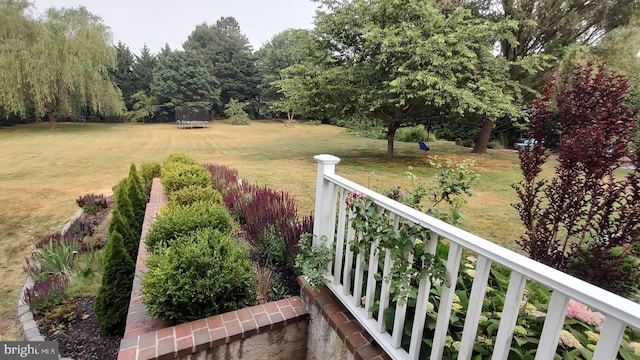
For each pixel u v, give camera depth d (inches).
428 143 593.3
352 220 64.2
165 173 183.8
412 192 94.0
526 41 380.5
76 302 108.3
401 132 623.2
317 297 76.2
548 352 33.7
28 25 589.0
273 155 422.6
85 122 953.5
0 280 124.9
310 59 376.8
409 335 57.9
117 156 419.2
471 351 43.7
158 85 1080.8
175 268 72.8
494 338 50.1
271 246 103.5
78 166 349.1
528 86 380.5
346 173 296.8
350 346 62.3
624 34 325.7
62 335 93.1
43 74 582.2
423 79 274.2
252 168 318.0
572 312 53.1
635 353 45.8
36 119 799.1
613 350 28.0
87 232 169.0
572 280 31.0
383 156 412.2
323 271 76.1
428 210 78.6
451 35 282.4
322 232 81.5
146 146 526.0
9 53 560.4
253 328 70.7
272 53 1159.6
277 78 1123.9
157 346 63.2
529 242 102.7
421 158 396.8
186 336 66.4
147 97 1093.8
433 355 49.5
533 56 335.6
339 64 355.3
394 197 99.4
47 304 105.5
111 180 287.7
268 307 78.9
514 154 454.3
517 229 160.7
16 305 108.7
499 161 391.5
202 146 533.0
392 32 288.8
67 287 114.7
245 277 78.6
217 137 693.9
